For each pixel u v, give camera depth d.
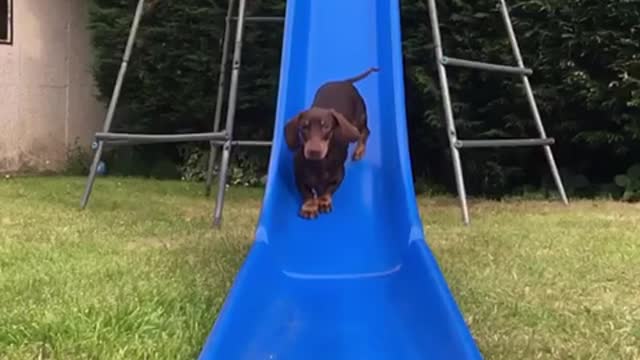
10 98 5.08
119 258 2.20
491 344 1.49
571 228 2.88
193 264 2.12
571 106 4.00
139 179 4.72
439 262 2.19
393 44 2.61
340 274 1.83
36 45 5.17
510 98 4.05
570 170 4.30
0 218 2.94
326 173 2.16
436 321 1.37
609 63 3.79
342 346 1.40
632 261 2.25
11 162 5.10
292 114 2.46
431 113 4.09
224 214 3.24
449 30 4.05
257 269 1.60
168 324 1.56
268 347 1.38
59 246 2.38
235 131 4.78
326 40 2.79
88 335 1.46
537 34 3.87
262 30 4.50
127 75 4.80
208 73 4.63
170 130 4.97
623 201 3.90
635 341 1.52
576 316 1.69
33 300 1.72
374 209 2.19
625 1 3.61
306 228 2.09
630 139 3.91
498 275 2.04
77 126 5.36
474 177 4.34
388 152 2.39
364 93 2.60
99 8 4.86
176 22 4.63
